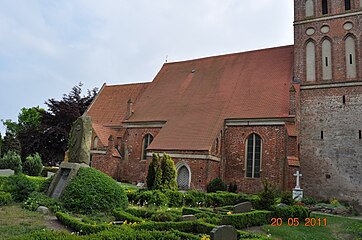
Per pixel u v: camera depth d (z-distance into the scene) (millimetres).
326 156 27750
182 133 30844
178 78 39781
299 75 30406
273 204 17719
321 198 27188
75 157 18141
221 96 33312
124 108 42000
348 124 27422
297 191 24328
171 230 10766
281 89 30484
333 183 27047
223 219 13711
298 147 27547
